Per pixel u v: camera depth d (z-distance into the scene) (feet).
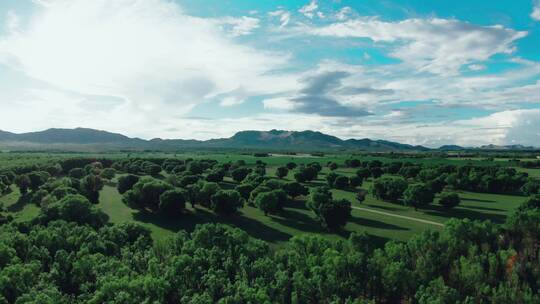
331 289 178.70
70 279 199.41
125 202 400.88
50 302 159.12
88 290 187.01
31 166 590.14
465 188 534.37
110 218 360.89
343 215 310.24
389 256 215.51
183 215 369.91
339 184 531.09
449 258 215.72
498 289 188.34
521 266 210.18
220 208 359.46
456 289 191.31
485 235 244.01
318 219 333.01
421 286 177.58
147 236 257.75
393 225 330.75
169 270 191.01
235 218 359.25
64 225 259.60
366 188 542.98
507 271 206.49
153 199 378.12
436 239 232.12
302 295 180.86
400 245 222.89
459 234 244.22
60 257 208.13
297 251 224.33
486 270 209.67
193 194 395.34
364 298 192.75
